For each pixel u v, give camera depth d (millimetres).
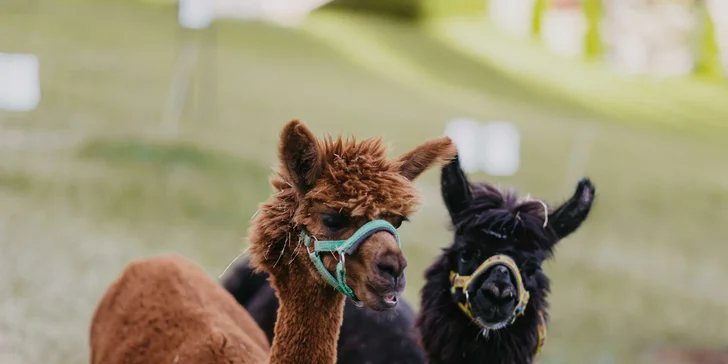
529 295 4516
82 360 6441
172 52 27891
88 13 32281
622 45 50125
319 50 36531
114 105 19094
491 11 52500
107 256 9180
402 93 31875
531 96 37750
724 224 20219
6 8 29797
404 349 5367
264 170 15711
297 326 3623
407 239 13195
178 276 4645
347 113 25484
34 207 10492
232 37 35062
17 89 17266
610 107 38875
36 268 8258
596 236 16797
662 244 17156
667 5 49531
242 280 6113
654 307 12211
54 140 14578
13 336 6496
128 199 11828
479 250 4430
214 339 4148
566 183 20594
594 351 9766
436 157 3629
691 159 29516
